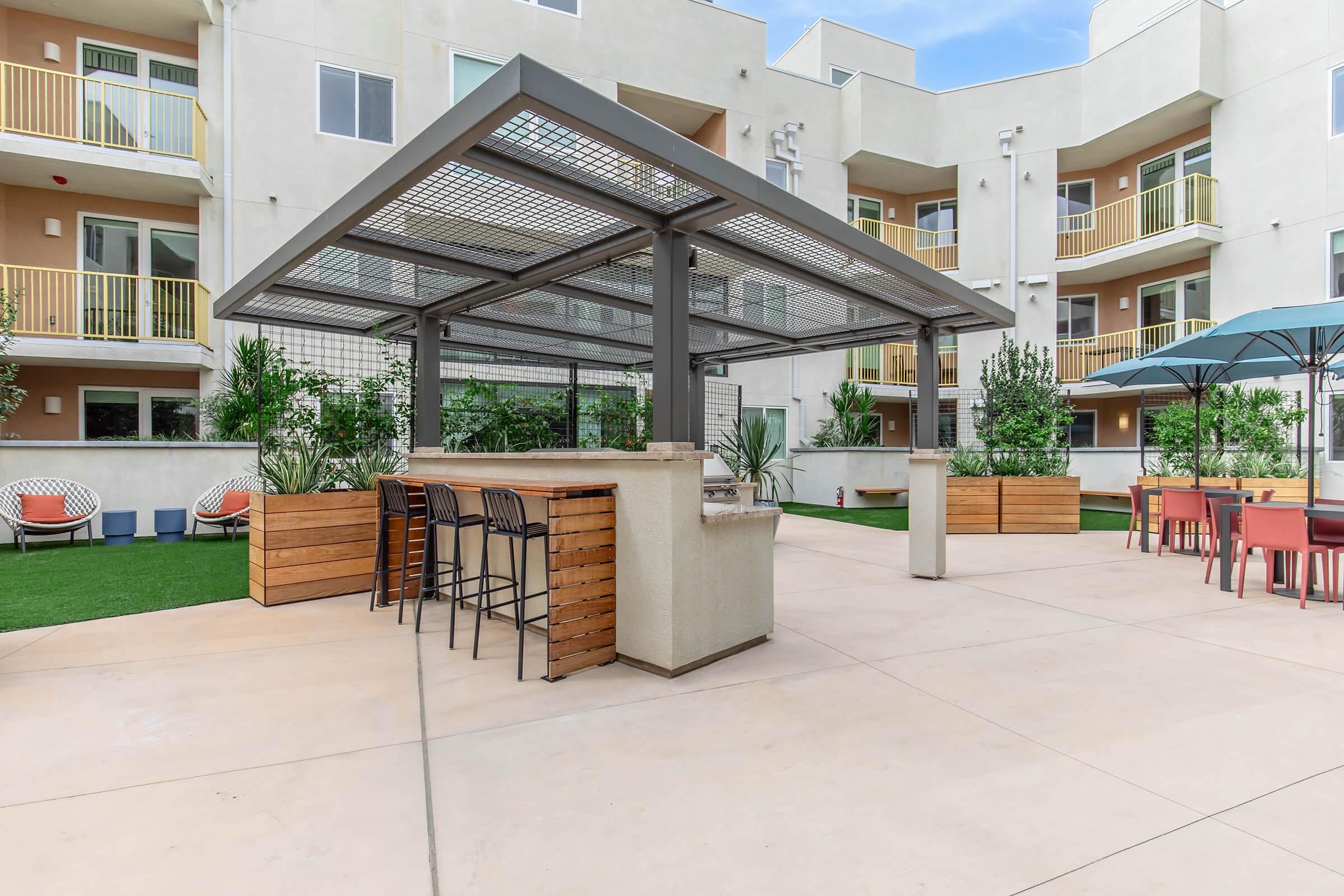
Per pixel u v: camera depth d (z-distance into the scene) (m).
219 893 1.71
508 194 3.40
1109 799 2.19
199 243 9.91
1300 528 4.99
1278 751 2.55
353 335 6.70
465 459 5.03
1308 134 11.30
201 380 10.02
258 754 2.51
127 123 10.15
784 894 1.71
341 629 4.32
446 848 1.91
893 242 15.80
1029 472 10.03
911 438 15.89
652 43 12.16
